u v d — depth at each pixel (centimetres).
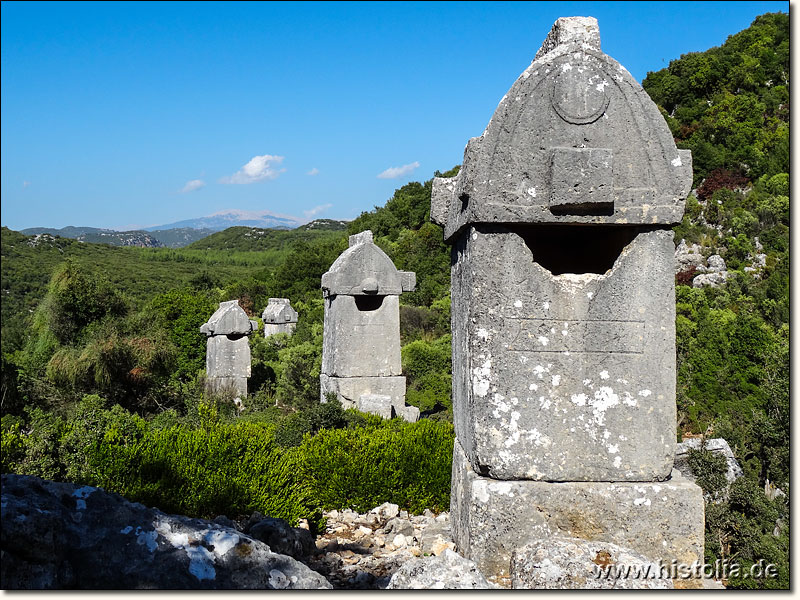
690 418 1366
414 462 677
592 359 404
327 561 481
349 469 669
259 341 2502
